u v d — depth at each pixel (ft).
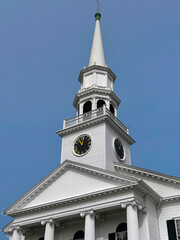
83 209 90.99
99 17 174.81
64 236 100.89
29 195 104.01
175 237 89.10
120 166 112.47
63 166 103.30
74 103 143.64
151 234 86.63
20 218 102.53
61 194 99.35
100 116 121.70
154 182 103.55
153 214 92.58
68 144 126.21
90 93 136.36
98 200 90.22
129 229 81.00
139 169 107.76
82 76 147.43
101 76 143.43
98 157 114.21
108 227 94.22
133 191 86.22
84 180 97.50
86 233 86.89
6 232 114.73
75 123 130.00
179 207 93.76
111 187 89.04
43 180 104.12
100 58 152.56
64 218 96.17
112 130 124.88
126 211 90.43
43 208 98.78
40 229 107.76
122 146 128.06
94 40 160.86
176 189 98.94
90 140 120.37
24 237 115.44
